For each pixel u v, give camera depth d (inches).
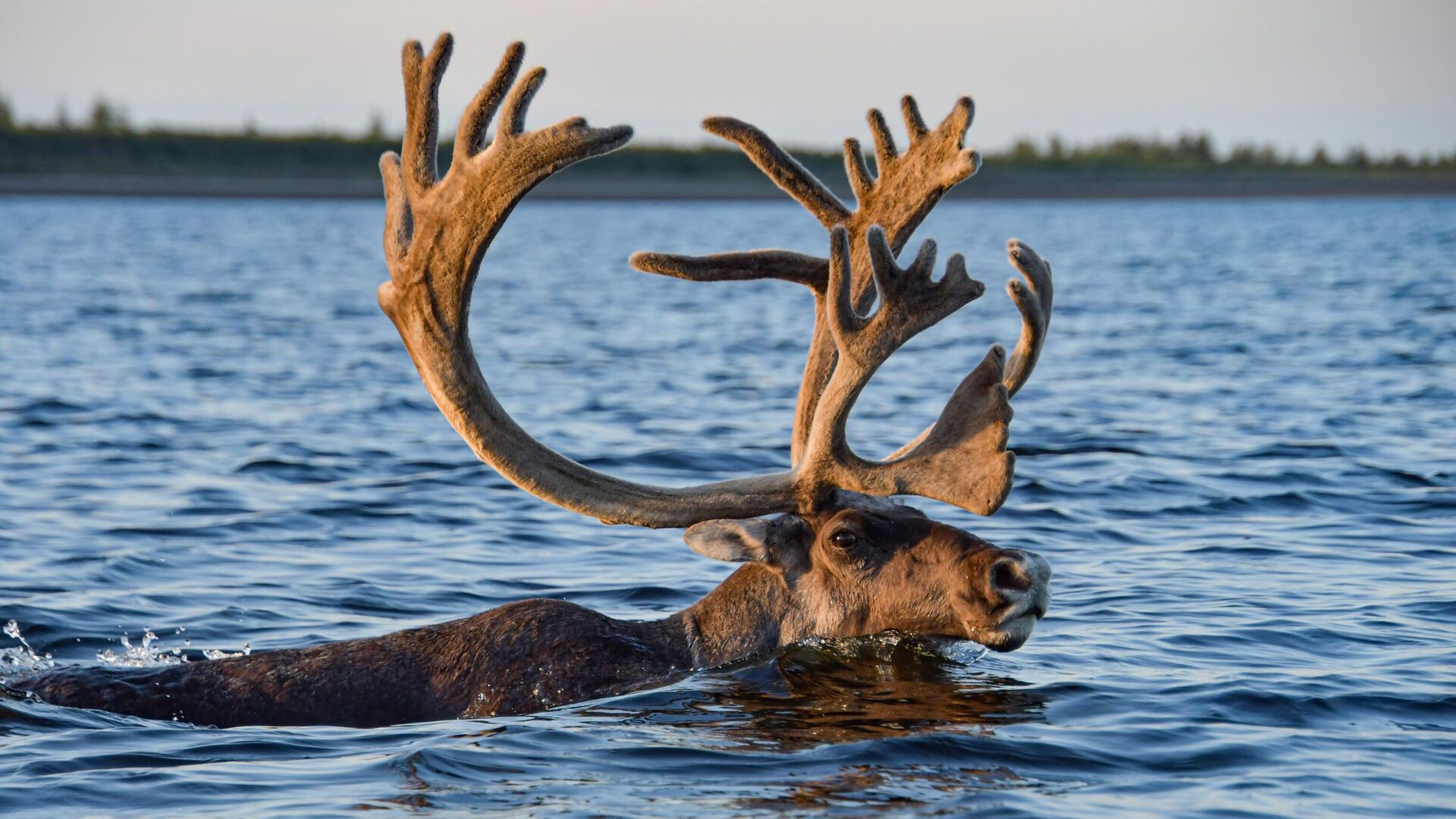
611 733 650.2
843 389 727.1
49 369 2279.8
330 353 2608.3
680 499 745.0
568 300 4084.6
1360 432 1624.0
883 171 789.2
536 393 2060.8
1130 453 1513.3
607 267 5625.0
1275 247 6363.2
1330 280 4387.3
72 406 1876.2
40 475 1413.6
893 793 575.8
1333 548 1095.6
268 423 1768.0
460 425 713.0
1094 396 1974.7
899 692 710.5
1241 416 1763.0
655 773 601.3
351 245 6737.2
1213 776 600.7
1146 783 591.5
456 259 687.7
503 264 5757.9
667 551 1128.2
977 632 693.9
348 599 977.5
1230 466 1425.9
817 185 795.4
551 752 627.2
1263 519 1210.0
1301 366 2281.0
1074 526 1190.3
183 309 3472.0
